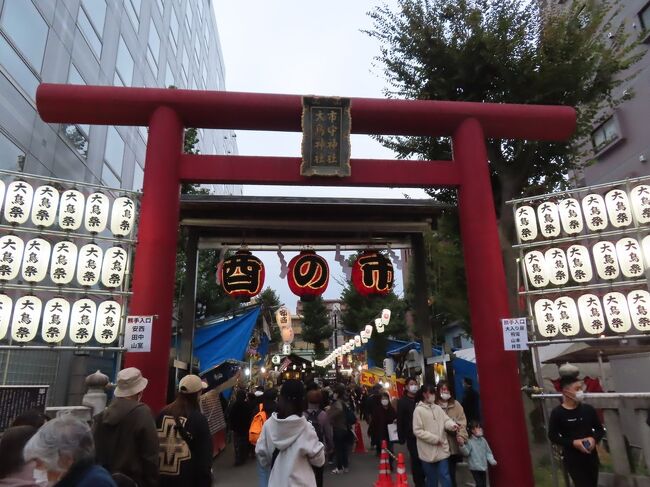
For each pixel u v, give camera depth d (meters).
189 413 4.42
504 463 7.35
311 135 8.66
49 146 12.45
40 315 6.65
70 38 13.60
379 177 8.81
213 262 21.36
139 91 8.48
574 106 11.27
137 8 19.81
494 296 8.04
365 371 27.95
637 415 6.06
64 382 11.91
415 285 12.27
